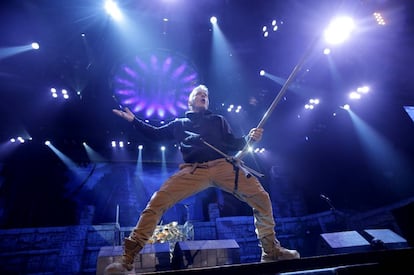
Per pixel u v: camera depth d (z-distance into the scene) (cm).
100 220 1323
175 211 1391
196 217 1398
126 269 203
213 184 253
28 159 1326
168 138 283
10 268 992
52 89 1302
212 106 1501
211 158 252
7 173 1302
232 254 421
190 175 240
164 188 235
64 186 1387
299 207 1452
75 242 1070
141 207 1402
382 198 1236
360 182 1333
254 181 249
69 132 1341
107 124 1380
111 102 1386
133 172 1471
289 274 176
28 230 1089
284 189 1507
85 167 1426
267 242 242
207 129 269
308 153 1545
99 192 1405
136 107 1334
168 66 1426
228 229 1235
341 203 1378
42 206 1321
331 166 1462
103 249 388
